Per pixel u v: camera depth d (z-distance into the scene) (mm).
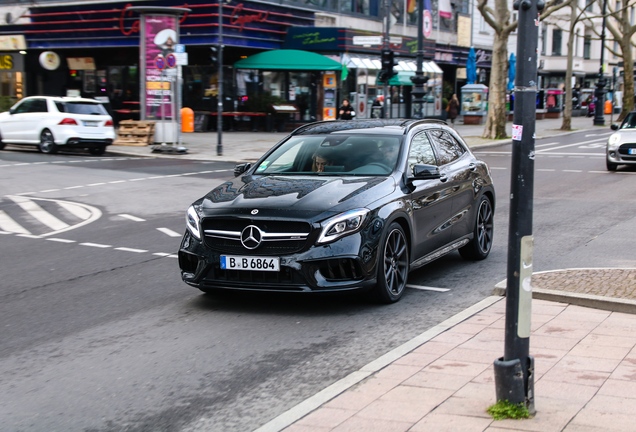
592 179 16594
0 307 6449
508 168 19609
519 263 3574
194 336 5496
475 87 42719
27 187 15469
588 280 6543
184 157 22312
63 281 7418
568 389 4039
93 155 23016
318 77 32906
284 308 6266
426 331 5309
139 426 3883
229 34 30484
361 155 6898
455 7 48031
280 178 6668
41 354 5145
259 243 5801
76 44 34375
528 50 3469
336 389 4180
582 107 62719
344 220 5836
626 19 48281
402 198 6453
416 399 3969
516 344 3627
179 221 11227
